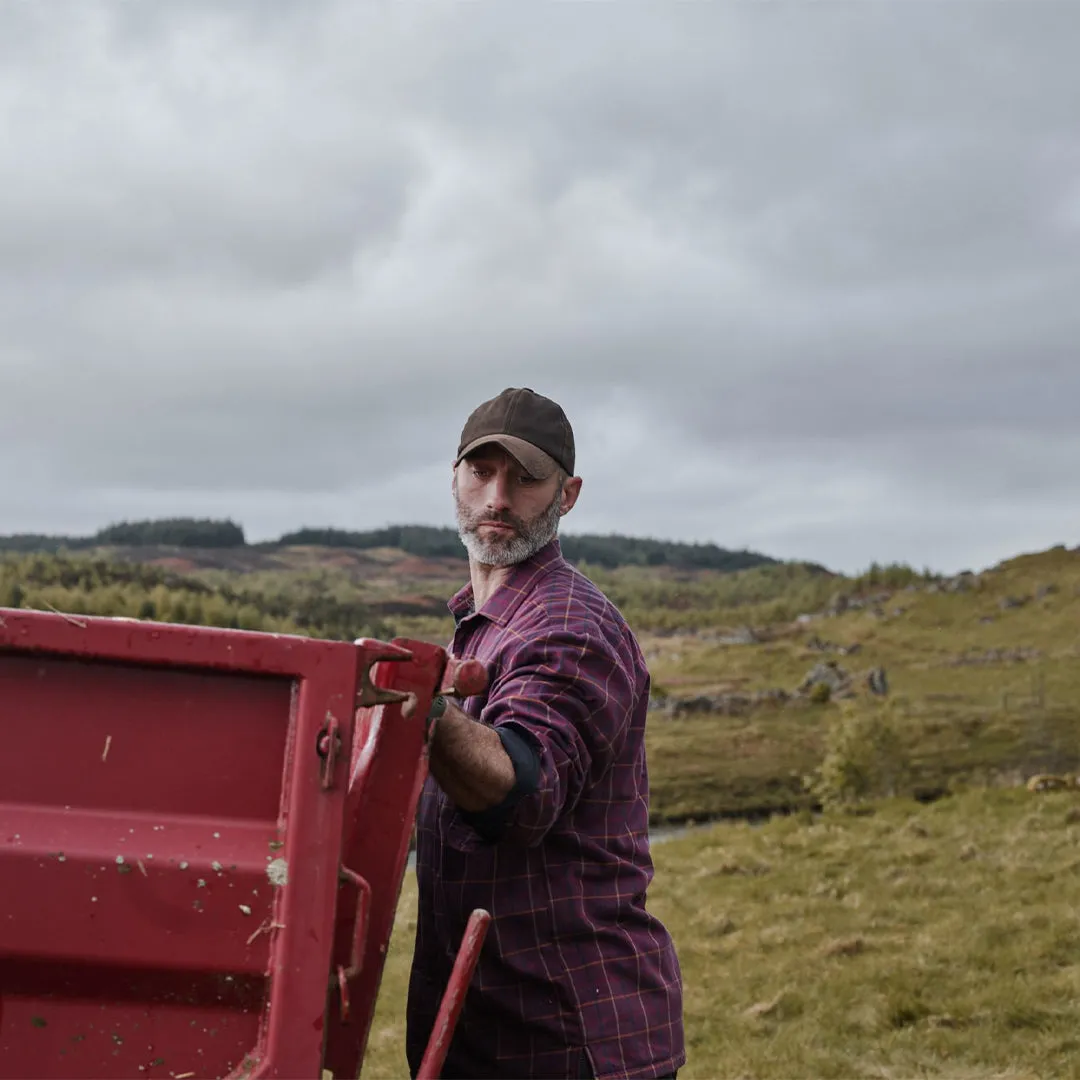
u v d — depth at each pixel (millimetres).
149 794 2232
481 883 3041
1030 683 97500
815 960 10273
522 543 3275
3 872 2146
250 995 2189
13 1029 2156
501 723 2826
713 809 53062
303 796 2223
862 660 126250
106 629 2238
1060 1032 7938
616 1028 3051
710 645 144375
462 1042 3092
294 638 2277
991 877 13344
